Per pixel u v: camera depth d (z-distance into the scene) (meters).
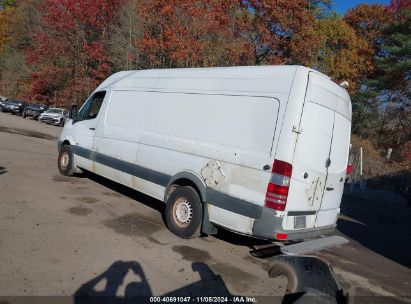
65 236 5.23
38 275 4.07
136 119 6.97
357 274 5.61
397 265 6.34
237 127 5.27
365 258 6.48
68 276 4.14
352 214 10.94
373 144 30.88
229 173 5.21
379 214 11.73
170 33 24.39
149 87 6.88
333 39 32.09
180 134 6.03
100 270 4.38
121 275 4.33
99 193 7.81
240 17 26.33
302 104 4.87
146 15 25.56
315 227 5.44
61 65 36.91
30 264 4.29
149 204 7.51
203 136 5.66
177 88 6.30
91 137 8.09
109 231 5.68
